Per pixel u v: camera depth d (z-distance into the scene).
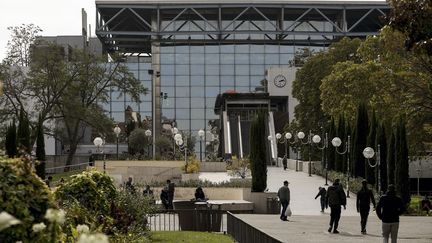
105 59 67.50
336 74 59.19
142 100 101.50
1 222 4.14
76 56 64.12
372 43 57.12
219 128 99.56
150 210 22.03
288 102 100.94
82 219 10.95
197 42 107.38
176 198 44.31
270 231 26.09
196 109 105.69
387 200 19.09
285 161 69.62
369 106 54.88
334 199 25.59
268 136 85.31
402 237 25.12
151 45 109.56
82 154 91.31
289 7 106.31
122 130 96.00
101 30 106.06
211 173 63.75
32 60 61.53
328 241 22.33
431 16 18.95
